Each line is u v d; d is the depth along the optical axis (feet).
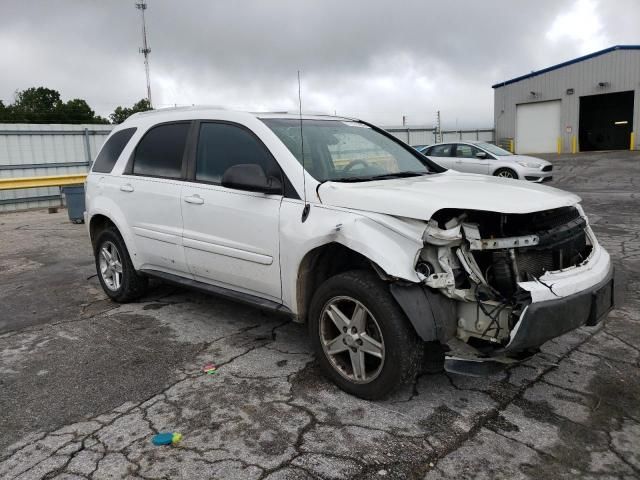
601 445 9.54
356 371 11.14
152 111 17.39
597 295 10.55
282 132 13.26
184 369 12.81
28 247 29.53
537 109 115.44
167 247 15.43
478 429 10.07
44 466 9.16
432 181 12.73
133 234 16.62
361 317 10.89
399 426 10.14
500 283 10.16
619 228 29.01
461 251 10.27
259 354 13.57
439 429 10.05
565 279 10.36
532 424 10.22
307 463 9.06
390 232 10.38
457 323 10.52
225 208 13.41
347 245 10.69
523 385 11.75
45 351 14.14
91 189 18.25
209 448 9.55
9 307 18.13
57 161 56.39
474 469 8.91
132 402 11.28
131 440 9.87
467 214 10.36
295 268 11.89
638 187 49.08
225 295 14.06
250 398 11.30
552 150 114.21
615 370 12.39
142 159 16.60
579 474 8.77
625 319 15.44
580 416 10.49
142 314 16.90
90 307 17.88
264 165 12.94
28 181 49.39
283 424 10.27
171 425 10.34
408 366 10.35
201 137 14.78
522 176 51.47
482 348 10.34
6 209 51.21
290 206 12.06
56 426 10.43
